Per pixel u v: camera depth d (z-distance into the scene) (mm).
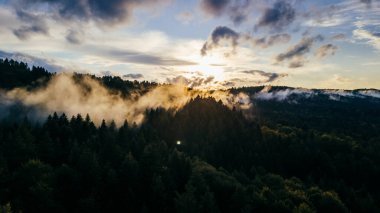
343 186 115625
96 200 74062
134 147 113875
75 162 90938
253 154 144875
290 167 143500
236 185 85562
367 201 102625
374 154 154750
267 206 78000
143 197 78938
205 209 72438
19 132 106750
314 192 94625
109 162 90188
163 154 116500
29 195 69062
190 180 84562
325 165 138750
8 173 75438
